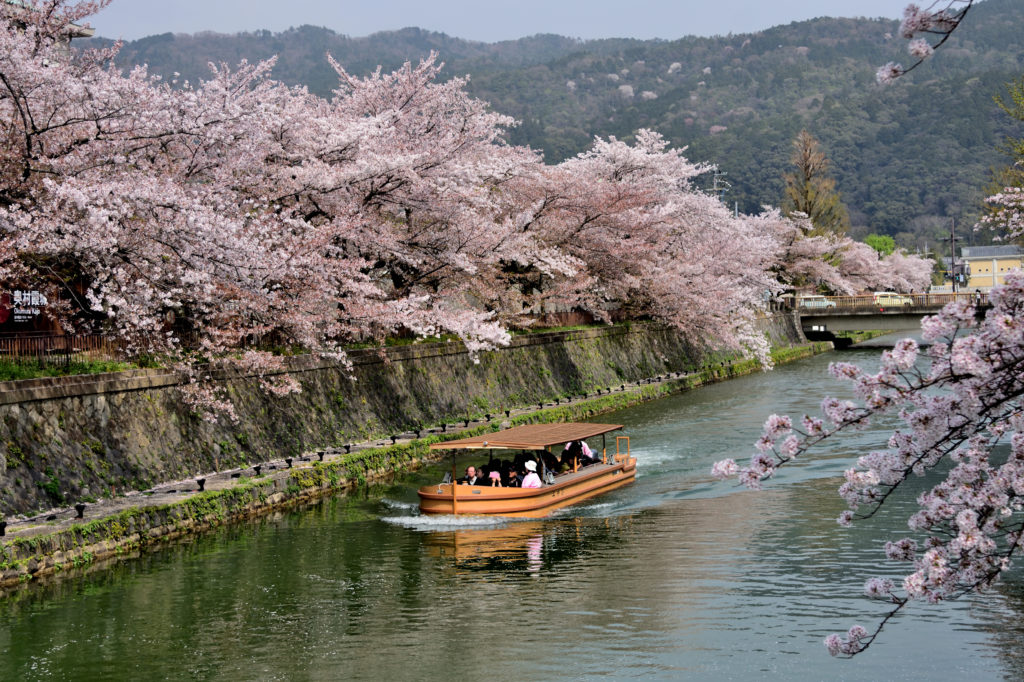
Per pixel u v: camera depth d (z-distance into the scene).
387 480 26.59
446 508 22.11
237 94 25.14
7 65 19.34
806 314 81.00
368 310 27.58
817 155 87.00
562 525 21.36
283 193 27.09
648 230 47.62
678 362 56.41
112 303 19.86
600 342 48.72
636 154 46.50
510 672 12.94
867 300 85.12
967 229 171.88
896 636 13.75
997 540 17.12
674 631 14.28
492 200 40.16
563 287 44.41
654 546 19.19
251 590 16.80
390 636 14.52
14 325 24.81
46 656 13.80
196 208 20.47
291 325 25.42
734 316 56.31
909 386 6.67
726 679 12.46
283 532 20.73
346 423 28.98
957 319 6.48
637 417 38.88
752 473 6.91
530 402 40.03
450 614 15.46
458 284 35.62
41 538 16.78
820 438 6.87
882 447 28.12
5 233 20.00
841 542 18.69
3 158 20.23
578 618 15.09
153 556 18.67
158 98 21.19
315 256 25.11
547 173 41.66
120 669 13.34
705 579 16.78
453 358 36.22
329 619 15.31
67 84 19.91
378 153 29.94
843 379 6.84
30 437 18.92
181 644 14.23
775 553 18.17
